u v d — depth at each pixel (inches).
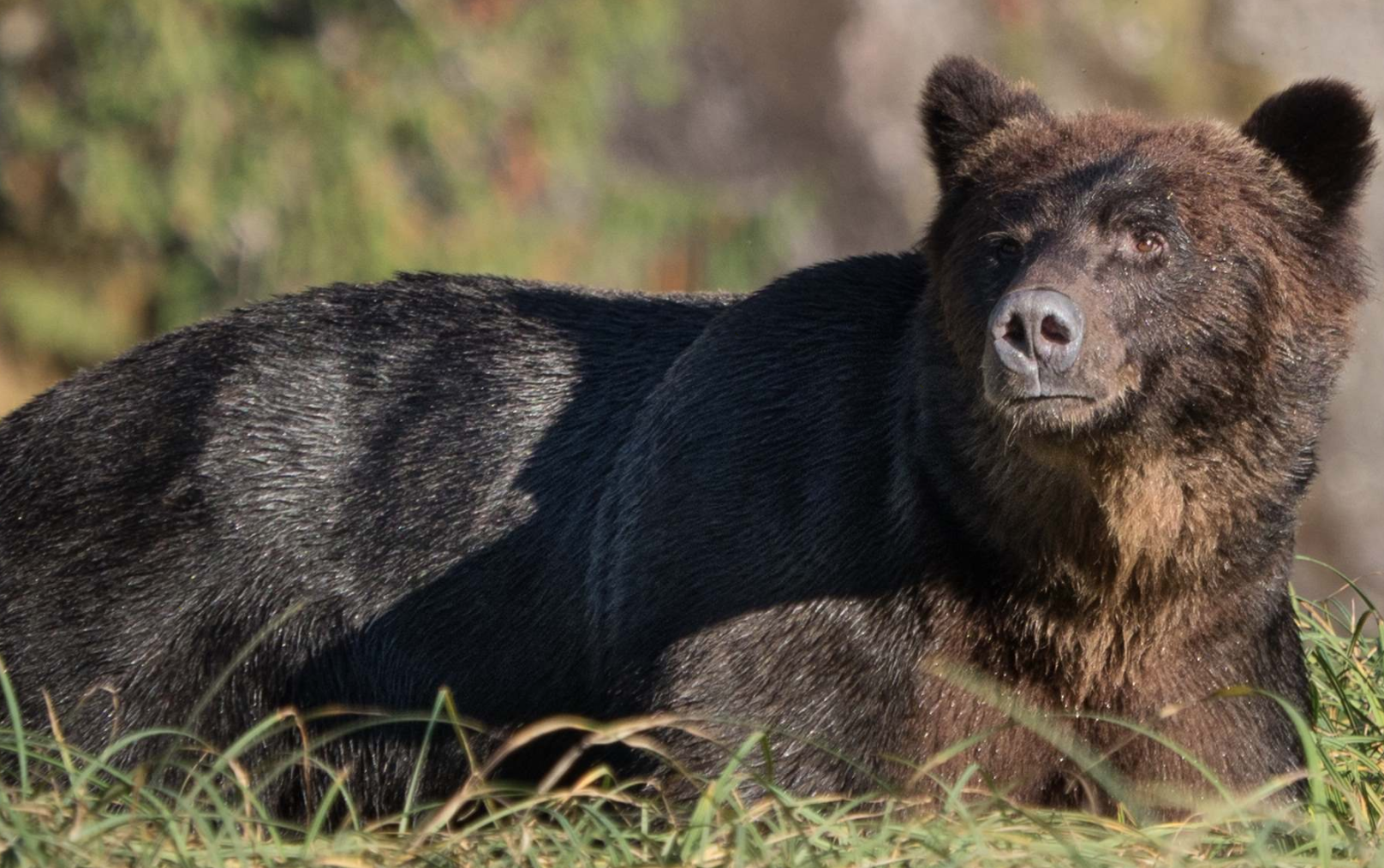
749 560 375.2
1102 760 358.6
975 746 363.9
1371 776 390.0
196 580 419.2
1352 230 376.5
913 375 371.2
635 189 1114.1
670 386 399.9
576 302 433.1
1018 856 299.0
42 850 291.6
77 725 416.2
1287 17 1439.5
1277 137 370.9
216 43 1014.4
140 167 1033.5
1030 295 327.6
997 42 1467.8
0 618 426.3
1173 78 1437.0
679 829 325.1
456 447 418.6
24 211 1088.2
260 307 444.8
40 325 1080.2
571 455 413.4
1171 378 347.9
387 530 416.5
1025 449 343.9
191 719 354.6
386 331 433.4
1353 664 434.3
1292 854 317.7
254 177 1023.0
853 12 1499.8
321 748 416.8
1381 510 1221.1
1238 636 370.3
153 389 436.1
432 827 316.2
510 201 1072.8
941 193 395.9
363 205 1031.0
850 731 364.8
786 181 1422.2
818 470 377.1
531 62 1066.1
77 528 427.5
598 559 399.2
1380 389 1238.3
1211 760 366.6
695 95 1440.7
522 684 407.8
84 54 1024.2
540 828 329.4
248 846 303.7
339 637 416.5
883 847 306.7
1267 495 361.1
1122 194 349.7
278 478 421.1
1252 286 354.3
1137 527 354.0
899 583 366.6
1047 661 366.3
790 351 391.5
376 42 1037.8
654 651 380.2
